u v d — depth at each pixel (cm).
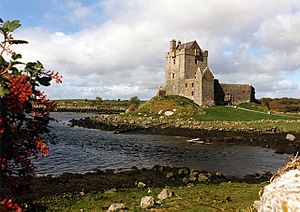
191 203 1770
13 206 589
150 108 9731
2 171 729
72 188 2441
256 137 6038
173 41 11281
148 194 2127
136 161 4056
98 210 1747
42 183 2577
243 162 4003
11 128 700
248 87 11025
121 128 7662
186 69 10762
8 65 678
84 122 9119
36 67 705
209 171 3459
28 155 744
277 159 4212
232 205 1689
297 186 891
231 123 7688
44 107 725
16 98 639
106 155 4462
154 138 6388
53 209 1788
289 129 6581
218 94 10525
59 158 4147
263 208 961
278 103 12119
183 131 7019
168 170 3253
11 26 670
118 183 2666
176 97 10288
